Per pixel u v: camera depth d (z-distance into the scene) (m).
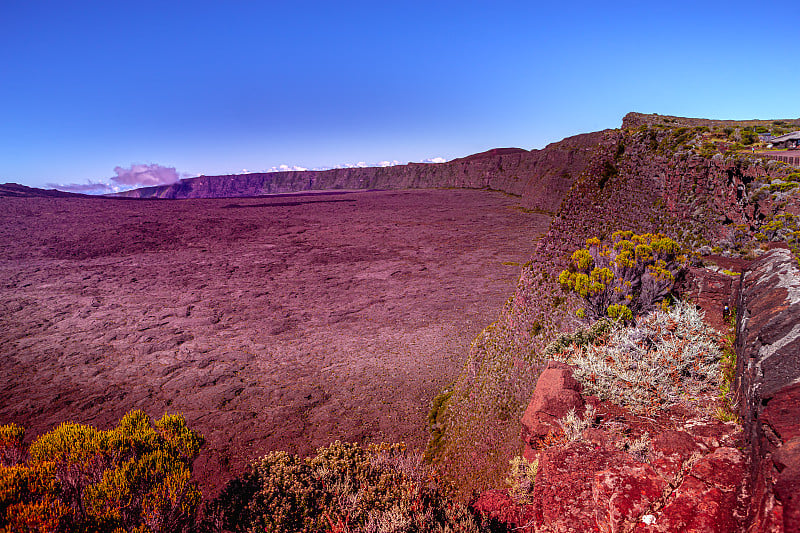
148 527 8.97
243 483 11.58
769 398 3.56
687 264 11.46
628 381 7.25
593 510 4.15
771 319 5.10
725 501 3.51
